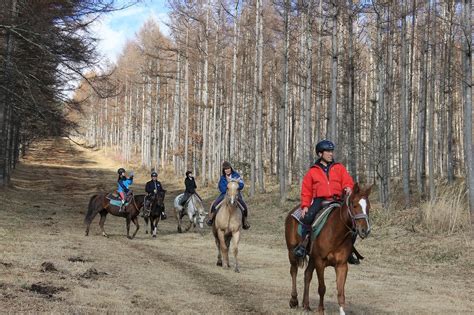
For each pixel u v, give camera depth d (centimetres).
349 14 2284
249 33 3519
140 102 6662
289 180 3619
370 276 1124
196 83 4641
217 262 1218
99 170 6488
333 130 2100
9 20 1778
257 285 955
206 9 3834
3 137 2595
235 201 1138
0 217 1855
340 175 720
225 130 4225
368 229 618
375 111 2902
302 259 748
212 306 739
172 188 4381
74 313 618
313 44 3444
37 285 736
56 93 2089
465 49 1689
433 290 972
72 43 1908
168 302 745
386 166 2178
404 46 2289
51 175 5506
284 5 2506
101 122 9119
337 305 815
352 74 2473
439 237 1516
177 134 5044
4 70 1911
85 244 1402
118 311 655
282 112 2725
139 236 1880
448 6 2383
